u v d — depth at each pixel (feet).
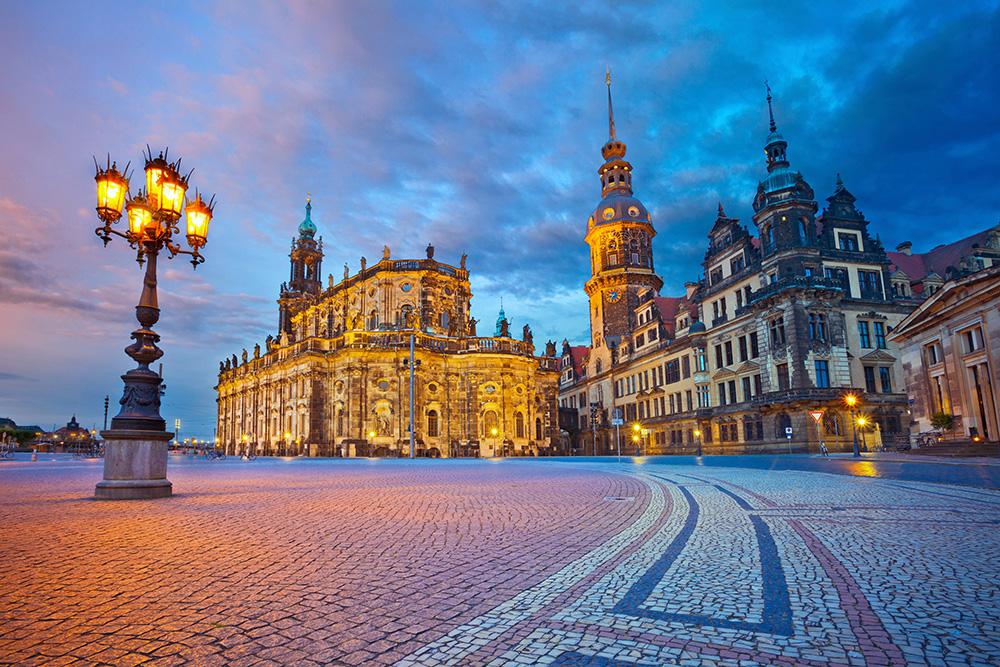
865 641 17.92
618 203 350.43
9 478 94.63
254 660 17.04
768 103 214.48
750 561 28.55
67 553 31.24
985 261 207.82
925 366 138.21
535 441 290.76
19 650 17.71
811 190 205.26
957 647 17.29
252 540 34.94
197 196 67.77
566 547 32.65
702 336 241.55
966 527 36.14
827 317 192.75
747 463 126.72
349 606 22.12
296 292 385.91
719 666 16.26
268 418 318.45
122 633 19.22
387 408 268.00
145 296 63.98
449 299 307.78
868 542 32.35
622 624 19.92
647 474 96.22
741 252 223.92
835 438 184.75
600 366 342.85
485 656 17.31
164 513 47.21
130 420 60.54
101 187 60.59
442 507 50.55
